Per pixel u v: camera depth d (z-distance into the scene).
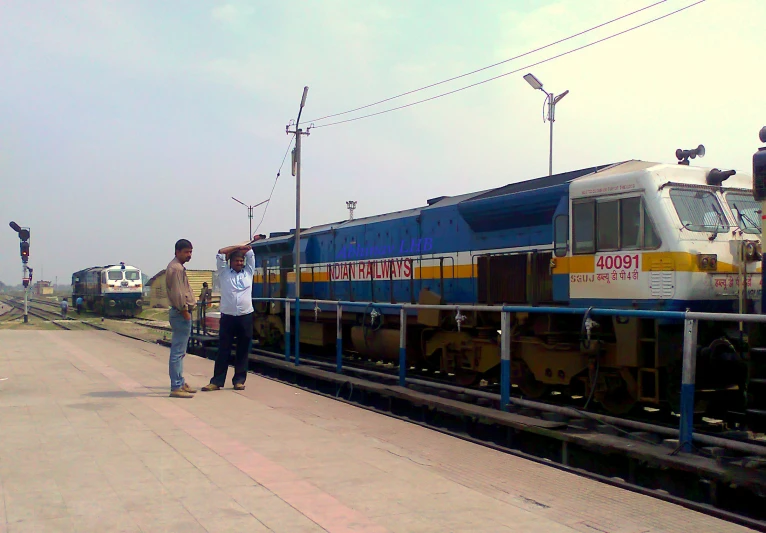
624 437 6.80
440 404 8.41
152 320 43.12
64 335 24.22
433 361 13.29
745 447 5.34
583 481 5.90
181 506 5.03
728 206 9.05
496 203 11.20
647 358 8.42
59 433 7.39
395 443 7.25
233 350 17.97
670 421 8.38
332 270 16.52
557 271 9.80
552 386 10.29
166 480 5.69
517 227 11.02
